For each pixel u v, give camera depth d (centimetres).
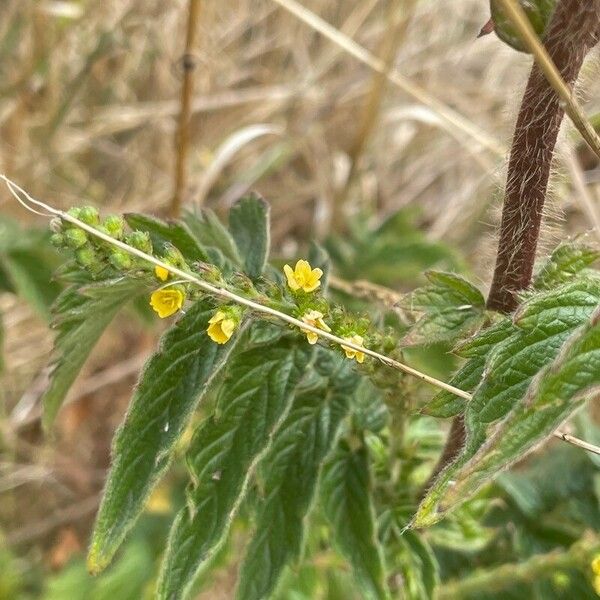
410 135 55
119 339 50
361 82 51
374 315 25
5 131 46
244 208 23
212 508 18
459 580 31
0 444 44
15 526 46
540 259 21
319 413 21
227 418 19
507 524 31
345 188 46
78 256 17
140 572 34
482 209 48
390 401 21
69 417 48
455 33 58
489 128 53
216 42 53
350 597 30
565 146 20
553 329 16
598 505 30
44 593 37
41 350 48
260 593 20
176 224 20
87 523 45
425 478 24
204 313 19
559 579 27
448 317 20
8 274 34
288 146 49
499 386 16
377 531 23
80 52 47
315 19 40
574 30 17
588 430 31
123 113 48
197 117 52
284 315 18
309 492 21
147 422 18
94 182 52
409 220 46
